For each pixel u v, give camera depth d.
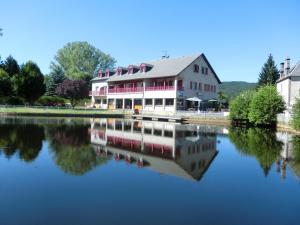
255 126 34.50
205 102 52.94
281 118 31.41
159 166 11.28
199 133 24.86
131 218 6.40
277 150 15.91
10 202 7.17
